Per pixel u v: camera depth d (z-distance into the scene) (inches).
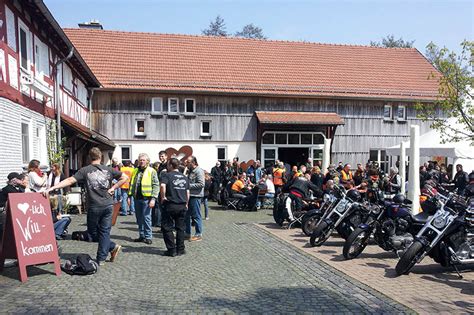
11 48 399.2
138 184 355.6
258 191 599.2
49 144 512.4
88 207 270.2
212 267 279.7
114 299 209.8
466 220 257.8
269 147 927.7
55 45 568.4
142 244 354.0
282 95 921.5
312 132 940.6
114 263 284.8
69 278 245.4
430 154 682.2
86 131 642.2
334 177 485.4
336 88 971.3
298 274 264.5
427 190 309.3
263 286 238.4
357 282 247.1
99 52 938.1
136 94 875.4
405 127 1013.2
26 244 240.8
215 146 908.0
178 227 314.5
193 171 375.9
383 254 321.7
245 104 920.9
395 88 1015.6
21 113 421.1
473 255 260.5
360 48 1165.1
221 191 634.2
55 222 355.3
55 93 567.8
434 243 256.5
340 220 337.7
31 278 244.4
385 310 202.1
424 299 217.9
